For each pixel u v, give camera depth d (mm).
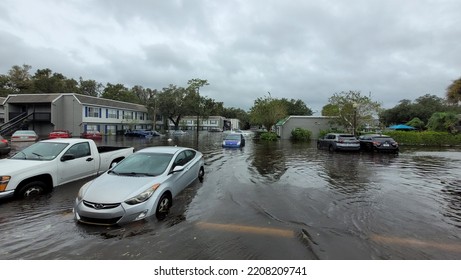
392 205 6008
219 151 18516
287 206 5867
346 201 6301
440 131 28531
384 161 13461
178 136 44406
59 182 6730
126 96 72188
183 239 4129
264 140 32188
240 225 4711
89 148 7867
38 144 7191
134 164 6055
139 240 4082
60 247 3865
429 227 4699
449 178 9133
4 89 51625
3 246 3875
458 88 19391
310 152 17797
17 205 5566
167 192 5527
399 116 49844
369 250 3838
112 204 4551
